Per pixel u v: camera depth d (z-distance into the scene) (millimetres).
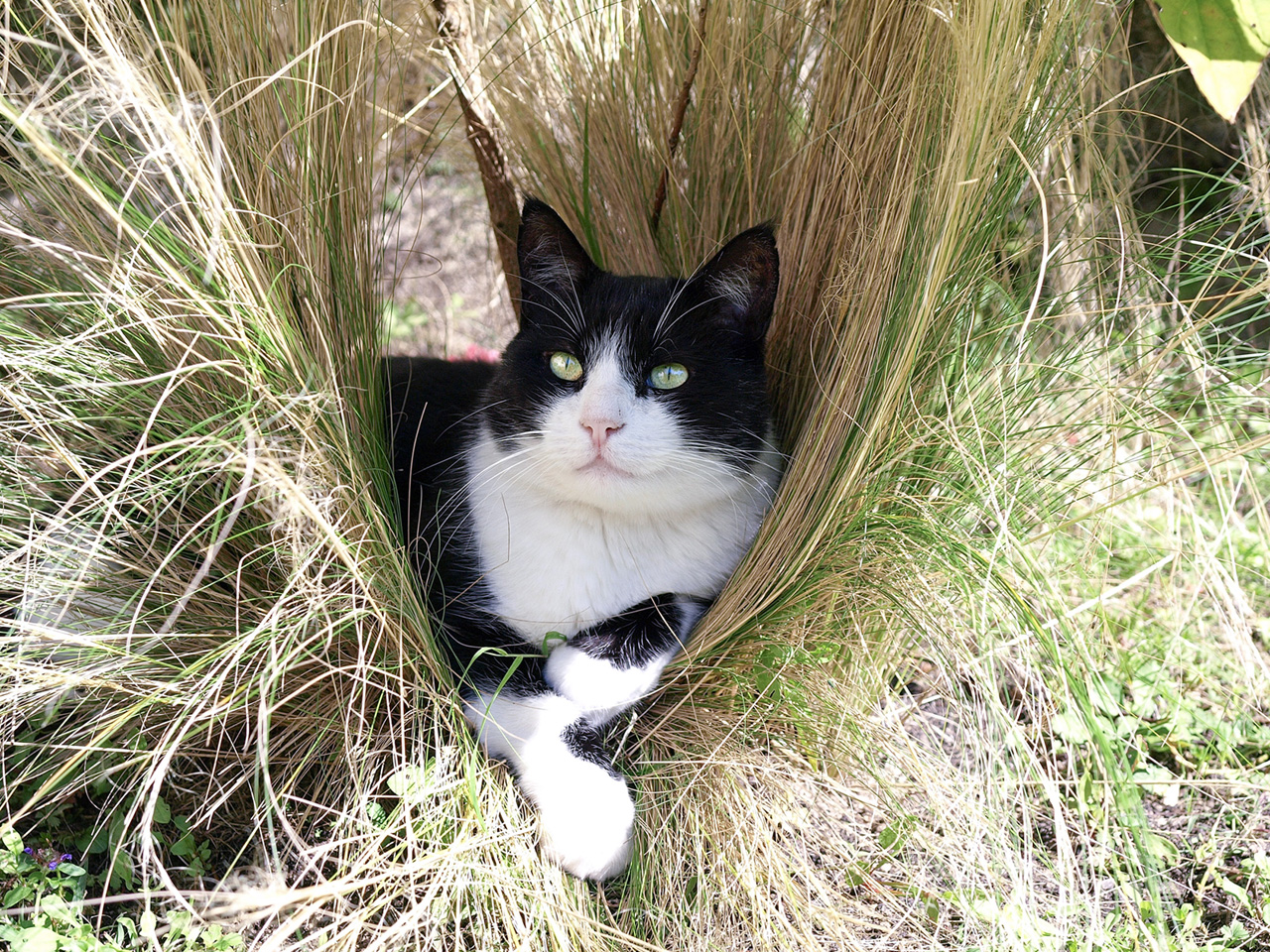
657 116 575
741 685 462
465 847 392
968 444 443
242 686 412
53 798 412
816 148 514
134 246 394
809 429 474
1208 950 404
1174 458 488
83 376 414
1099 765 414
